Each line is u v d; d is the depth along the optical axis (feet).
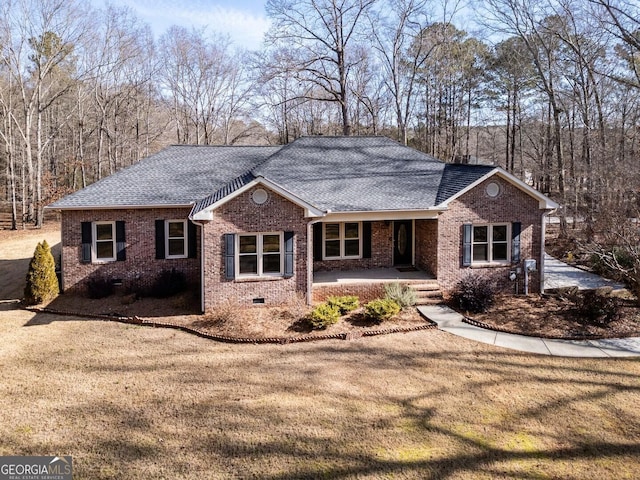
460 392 32.07
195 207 54.24
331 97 147.74
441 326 46.21
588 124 94.68
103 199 58.03
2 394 31.24
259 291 50.08
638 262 50.80
